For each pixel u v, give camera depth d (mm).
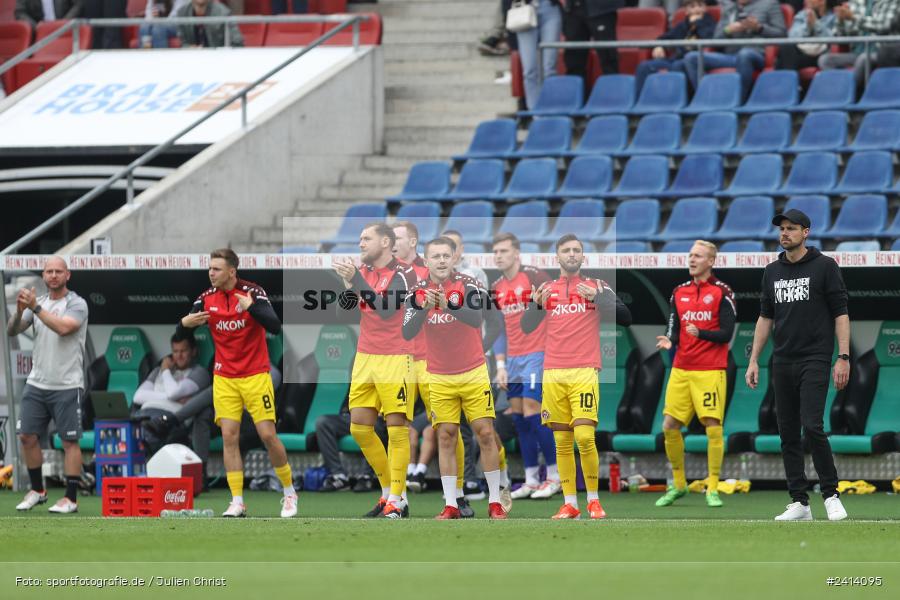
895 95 62062
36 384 42750
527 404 45031
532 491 46031
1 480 51125
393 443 38125
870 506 41750
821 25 66250
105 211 72438
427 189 64312
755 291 49375
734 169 62719
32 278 51469
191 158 67688
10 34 80938
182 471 45812
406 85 74125
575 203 59312
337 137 68188
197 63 72812
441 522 35438
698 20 68250
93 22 75188
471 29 80500
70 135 67000
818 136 61562
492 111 71625
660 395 50375
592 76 71500
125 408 48062
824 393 36094
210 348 53406
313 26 78875
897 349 48281
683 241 58094
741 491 47594
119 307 54000
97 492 48688
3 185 67438
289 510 39562
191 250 60625
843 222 56562
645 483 48250
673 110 65562
